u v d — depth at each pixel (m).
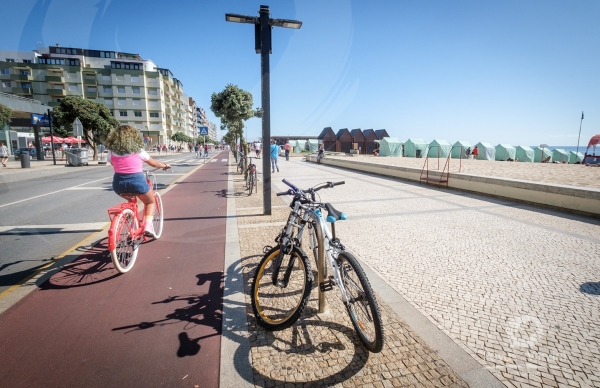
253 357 2.05
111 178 13.07
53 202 7.66
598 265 3.55
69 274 3.36
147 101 50.56
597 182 9.08
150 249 4.16
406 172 11.62
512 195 7.50
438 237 4.63
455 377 1.87
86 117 21.91
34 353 2.08
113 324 2.42
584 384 1.81
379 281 3.15
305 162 23.61
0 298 2.83
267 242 4.36
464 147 35.84
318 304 2.62
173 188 9.96
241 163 15.41
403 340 2.21
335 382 1.83
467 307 2.66
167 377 1.88
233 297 2.84
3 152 17.95
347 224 5.37
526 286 3.04
